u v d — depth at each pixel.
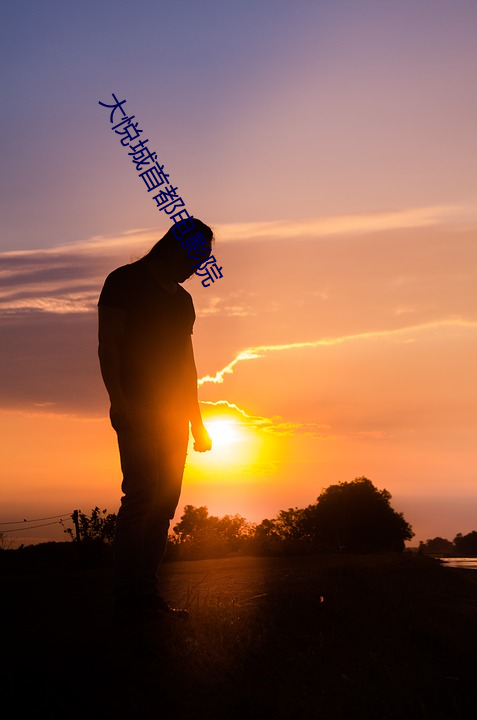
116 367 3.55
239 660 2.91
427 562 8.91
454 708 2.73
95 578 6.65
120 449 3.55
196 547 14.59
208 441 4.09
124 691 2.41
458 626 4.55
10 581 6.02
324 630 3.74
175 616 3.44
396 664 3.30
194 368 4.00
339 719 2.45
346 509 70.00
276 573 6.81
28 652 2.73
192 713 2.32
